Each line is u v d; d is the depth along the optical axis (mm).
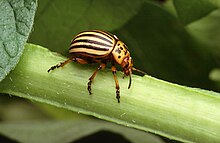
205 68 189
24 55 139
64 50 170
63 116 196
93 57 141
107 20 171
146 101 140
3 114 209
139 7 172
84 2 168
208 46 187
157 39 187
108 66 164
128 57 143
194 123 140
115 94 140
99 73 141
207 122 139
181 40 187
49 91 140
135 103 140
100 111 141
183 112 140
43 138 175
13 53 131
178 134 141
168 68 190
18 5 133
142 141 173
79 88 140
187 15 163
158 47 188
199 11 162
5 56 130
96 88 140
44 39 170
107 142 177
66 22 169
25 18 132
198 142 140
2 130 174
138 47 188
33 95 141
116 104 140
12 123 178
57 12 168
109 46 142
